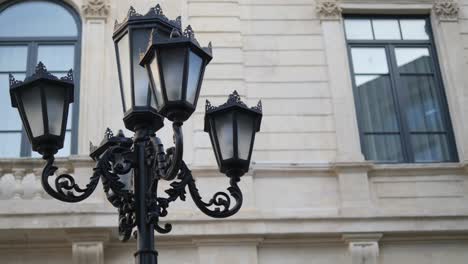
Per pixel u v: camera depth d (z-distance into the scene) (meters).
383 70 11.05
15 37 10.74
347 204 9.72
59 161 9.46
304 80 10.63
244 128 5.78
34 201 9.11
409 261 9.53
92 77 10.23
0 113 10.26
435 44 11.27
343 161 9.95
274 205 9.73
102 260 8.95
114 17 10.76
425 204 9.95
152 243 5.21
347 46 11.12
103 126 9.97
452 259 9.60
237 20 10.89
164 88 5.07
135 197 5.39
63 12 10.96
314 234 9.38
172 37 5.20
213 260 9.14
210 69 10.48
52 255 9.23
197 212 9.30
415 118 10.80
